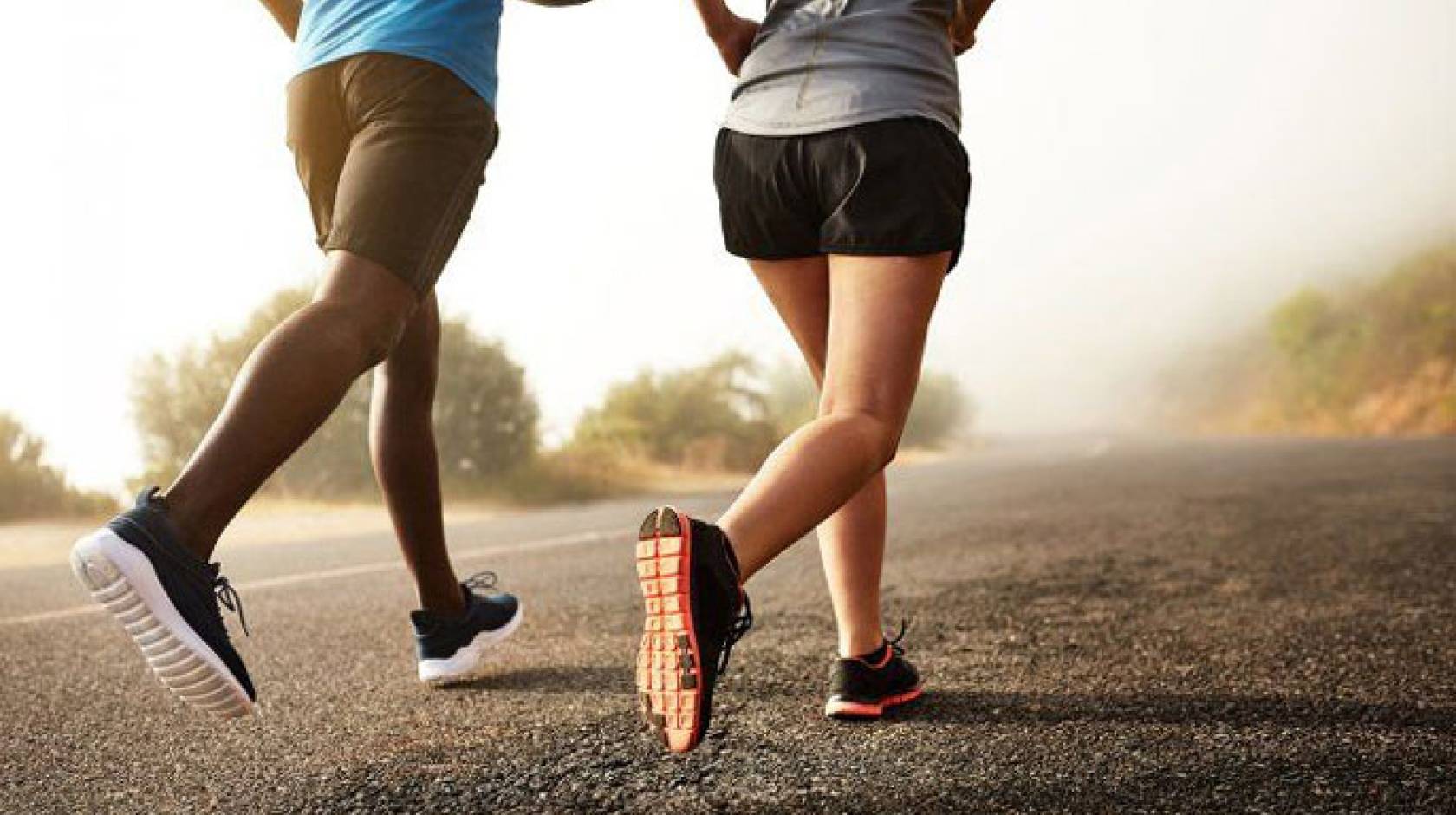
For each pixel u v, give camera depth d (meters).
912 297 1.59
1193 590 3.29
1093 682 2.17
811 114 1.66
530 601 3.39
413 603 3.35
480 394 10.04
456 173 1.62
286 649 2.64
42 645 2.71
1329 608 2.94
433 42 1.63
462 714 2.00
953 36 1.90
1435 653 2.37
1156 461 11.76
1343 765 1.63
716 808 1.48
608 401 14.85
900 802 1.49
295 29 1.95
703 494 10.50
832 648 2.55
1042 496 7.26
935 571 3.80
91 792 1.58
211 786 1.60
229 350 8.33
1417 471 8.05
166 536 1.34
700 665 1.31
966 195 1.70
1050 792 1.52
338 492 8.76
